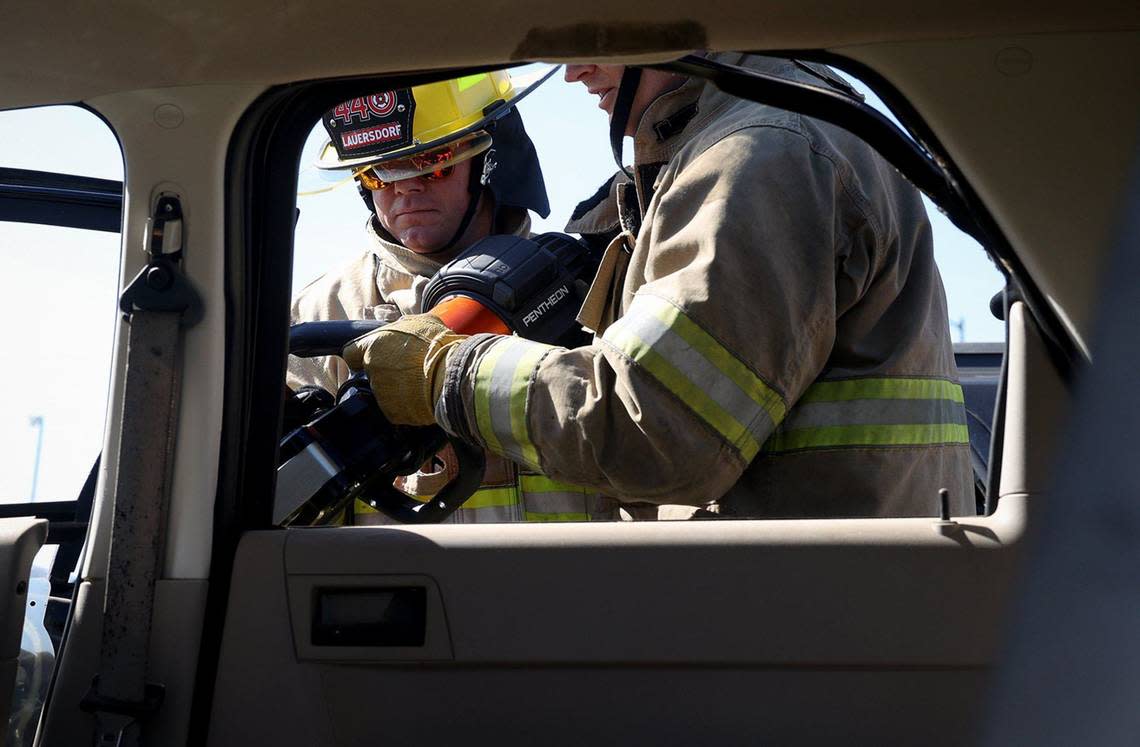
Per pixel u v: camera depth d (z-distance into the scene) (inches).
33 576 82.0
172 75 55.5
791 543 50.8
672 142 81.1
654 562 51.3
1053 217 48.9
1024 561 49.0
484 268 83.9
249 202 57.6
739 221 68.1
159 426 53.6
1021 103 49.4
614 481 67.7
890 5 49.0
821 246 69.9
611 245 83.0
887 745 48.8
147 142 56.1
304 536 54.5
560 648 51.1
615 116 84.4
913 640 49.3
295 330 79.4
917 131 51.2
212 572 54.2
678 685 50.3
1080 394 36.1
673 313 66.5
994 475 53.7
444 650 51.8
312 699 52.6
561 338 85.9
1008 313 53.1
